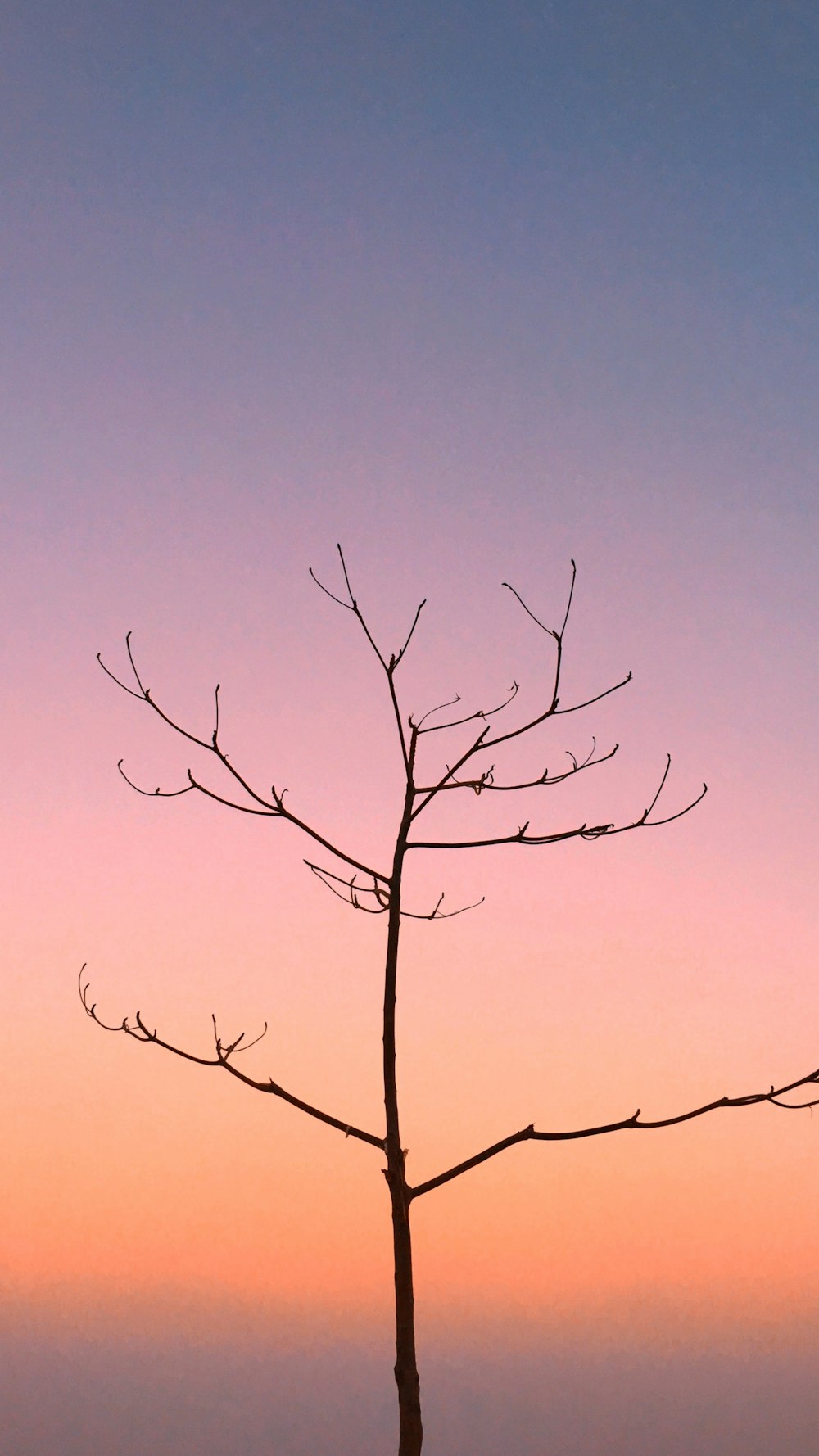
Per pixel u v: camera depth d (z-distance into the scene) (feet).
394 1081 16.12
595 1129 15.56
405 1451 14.53
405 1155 15.90
